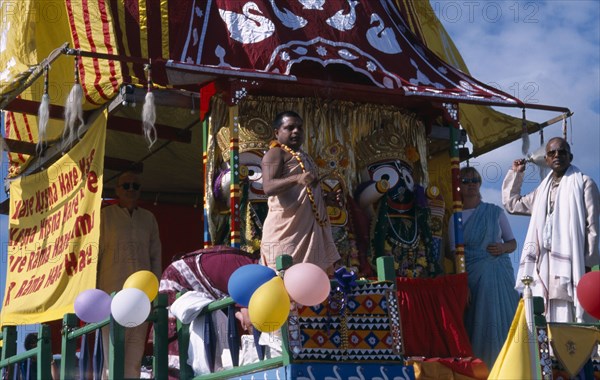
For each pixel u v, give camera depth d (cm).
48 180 1009
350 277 669
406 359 764
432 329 820
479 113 1035
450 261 930
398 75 897
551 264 841
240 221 847
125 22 912
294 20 898
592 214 834
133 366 884
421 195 896
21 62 977
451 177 920
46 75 855
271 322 628
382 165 890
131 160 1120
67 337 846
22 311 997
